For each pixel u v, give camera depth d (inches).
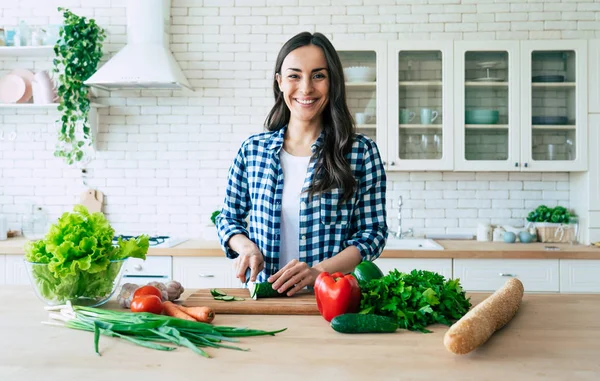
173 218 166.6
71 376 44.4
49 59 167.0
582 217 153.1
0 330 57.7
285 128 84.6
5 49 154.4
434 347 51.7
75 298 66.0
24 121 168.2
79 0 165.9
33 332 56.9
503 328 58.4
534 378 43.8
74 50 151.9
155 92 165.5
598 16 157.9
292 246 81.7
